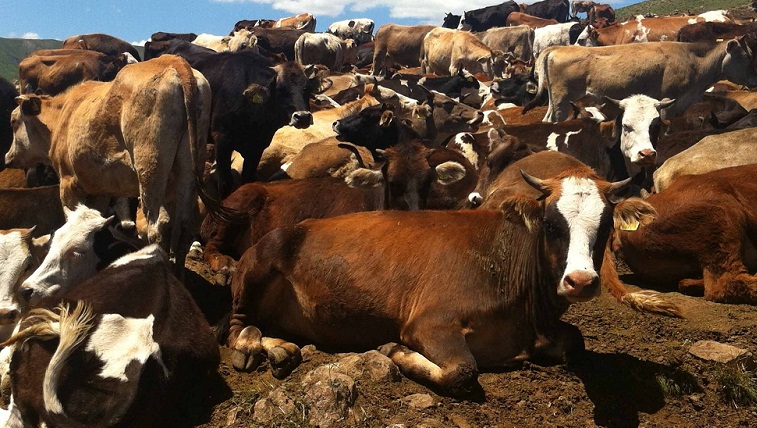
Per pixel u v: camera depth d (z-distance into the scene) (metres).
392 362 3.32
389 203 4.66
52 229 5.18
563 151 6.50
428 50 18.19
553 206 3.12
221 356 3.73
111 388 3.00
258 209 5.09
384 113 6.95
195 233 5.48
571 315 4.13
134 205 5.74
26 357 3.08
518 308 3.39
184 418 3.28
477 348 3.40
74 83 15.15
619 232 4.71
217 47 19.44
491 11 26.25
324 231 3.72
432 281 3.41
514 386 3.33
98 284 3.45
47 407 2.85
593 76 9.36
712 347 3.64
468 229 3.51
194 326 3.46
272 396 3.21
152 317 3.29
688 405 3.36
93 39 21.22
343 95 11.69
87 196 5.12
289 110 7.30
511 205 3.18
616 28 17.30
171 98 4.50
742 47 9.87
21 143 5.80
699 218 4.32
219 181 6.71
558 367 3.47
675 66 9.36
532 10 28.08
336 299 3.55
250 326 3.72
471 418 3.10
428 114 8.93
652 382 3.44
